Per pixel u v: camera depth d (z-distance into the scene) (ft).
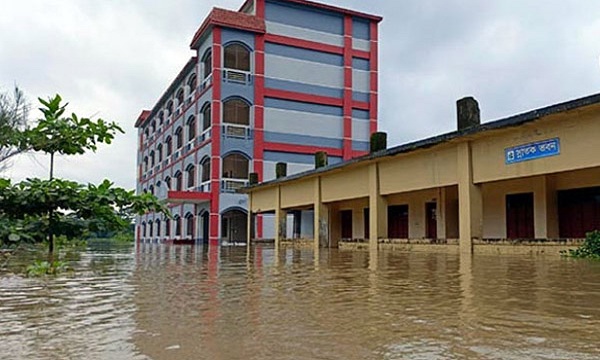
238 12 117.19
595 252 34.35
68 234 27.94
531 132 39.04
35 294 16.42
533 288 17.40
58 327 10.97
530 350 8.89
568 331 10.36
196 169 121.39
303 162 120.98
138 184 188.75
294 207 80.28
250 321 11.65
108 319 11.93
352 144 126.11
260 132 116.57
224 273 24.91
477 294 15.98
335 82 125.80
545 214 49.01
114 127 28.37
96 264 32.01
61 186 26.91
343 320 11.72
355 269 27.25
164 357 8.58
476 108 45.50
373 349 9.06
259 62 117.60
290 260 37.50
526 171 39.42
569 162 35.96
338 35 126.93
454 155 46.73
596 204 46.26
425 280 20.57
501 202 54.75
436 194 62.13
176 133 140.87
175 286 18.83
